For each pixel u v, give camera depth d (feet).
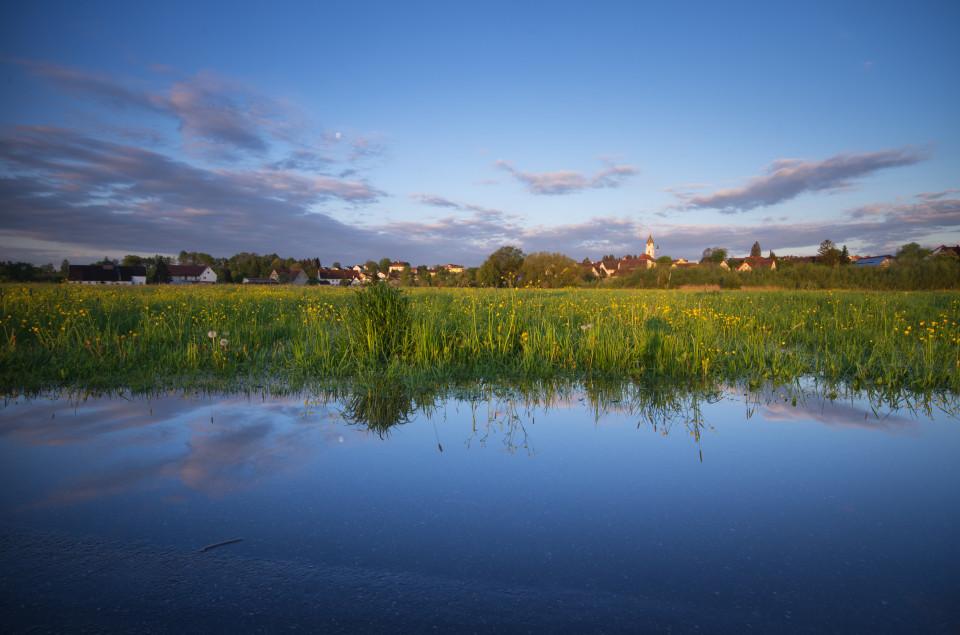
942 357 22.67
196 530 7.98
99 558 7.14
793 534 8.02
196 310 36.68
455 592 6.46
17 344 23.62
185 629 5.71
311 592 6.43
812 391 18.30
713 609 6.15
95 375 19.04
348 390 17.90
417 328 23.50
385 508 8.84
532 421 14.35
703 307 41.27
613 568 7.03
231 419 14.19
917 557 7.36
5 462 10.77
